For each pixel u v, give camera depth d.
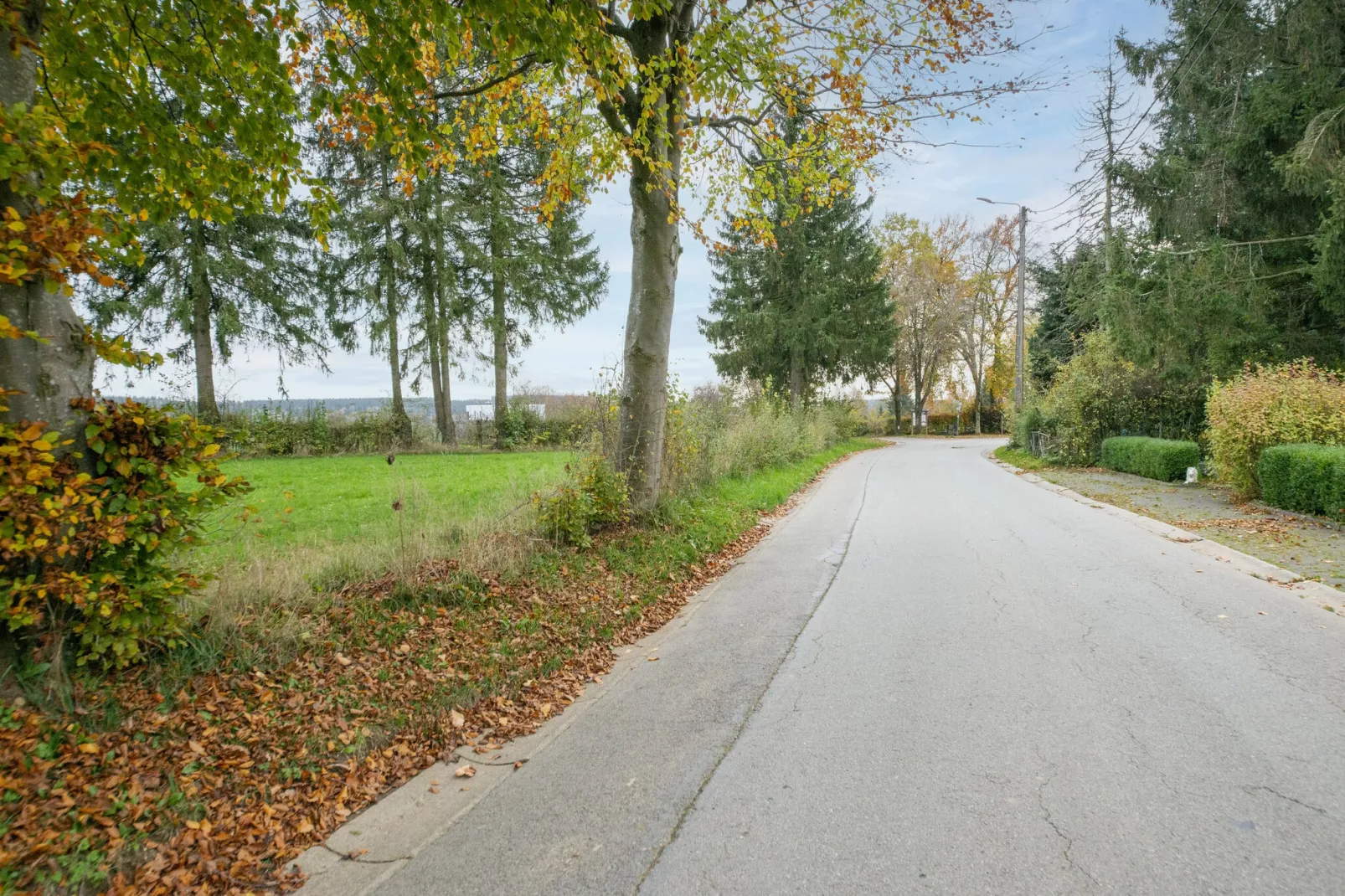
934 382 52.28
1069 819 3.00
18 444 3.07
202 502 3.92
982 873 2.67
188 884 2.78
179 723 3.62
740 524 10.62
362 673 4.50
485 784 3.60
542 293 28.64
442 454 25.62
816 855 2.83
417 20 4.32
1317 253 14.45
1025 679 4.59
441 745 4.01
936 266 45.78
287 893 2.79
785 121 10.52
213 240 23.14
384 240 25.31
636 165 8.22
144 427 3.78
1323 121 13.47
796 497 15.07
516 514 7.78
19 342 3.44
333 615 5.06
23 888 2.55
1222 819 2.96
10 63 3.61
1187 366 17.81
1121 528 10.32
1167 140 18.34
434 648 4.98
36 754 3.08
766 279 32.81
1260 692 4.26
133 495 3.69
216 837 3.04
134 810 3.03
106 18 4.27
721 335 34.16
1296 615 5.78
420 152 4.68
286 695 4.12
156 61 4.60
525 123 9.30
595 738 4.07
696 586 7.63
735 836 3.00
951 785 3.32
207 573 4.00
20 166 3.22
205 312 23.34
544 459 22.06
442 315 26.72
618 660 5.48
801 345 31.77
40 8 3.77
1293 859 2.68
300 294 25.89
